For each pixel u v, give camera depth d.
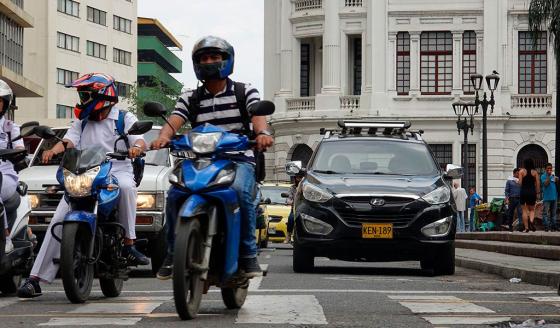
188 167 8.49
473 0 60.12
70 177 9.88
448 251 15.48
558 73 33.22
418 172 16.27
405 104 59.97
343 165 16.39
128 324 8.10
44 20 89.12
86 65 93.94
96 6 95.25
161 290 11.97
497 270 15.79
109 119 10.44
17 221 11.22
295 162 16.53
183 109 9.01
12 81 57.59
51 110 89.44
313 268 16.11
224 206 8.38
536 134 59.34
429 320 8.45
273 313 8.97
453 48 60.16
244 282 8.87
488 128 59.47
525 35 60.16
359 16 60.50
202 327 7.98
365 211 15.29
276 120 61.03
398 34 60.53
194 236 8.36
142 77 109.19
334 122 59.53
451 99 59.81
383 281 13.66
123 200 10.33
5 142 11.01
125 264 10.41
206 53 8.79
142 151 10.05
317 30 61.03
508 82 59.88
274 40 63.22
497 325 8.18
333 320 8.48
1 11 57.34
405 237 15.27
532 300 10.45
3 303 9.98
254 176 8.80
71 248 9.62
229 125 9.00
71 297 9.77
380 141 16.83
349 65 61.59
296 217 15.80
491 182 59.34
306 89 62.88
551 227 31.19
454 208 15.66
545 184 31.05
